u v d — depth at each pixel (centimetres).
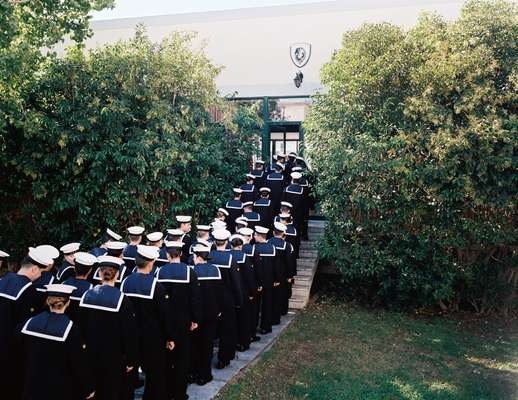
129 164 899
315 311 912
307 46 1287
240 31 1340
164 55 996
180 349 523
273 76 1316
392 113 886
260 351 701
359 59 896
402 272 880
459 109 824
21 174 962
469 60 821
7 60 768
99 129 907
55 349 387
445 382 615
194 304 533
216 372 620
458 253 899
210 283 583
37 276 487
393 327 826
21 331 399
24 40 909
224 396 548
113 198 911
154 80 965
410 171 834
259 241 765
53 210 934
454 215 863
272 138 1334
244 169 1192
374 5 1234
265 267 752
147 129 936
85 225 955
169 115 947
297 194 1016
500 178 818
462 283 914
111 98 909
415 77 852
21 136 925
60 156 881
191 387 572
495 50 852
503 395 579
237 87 1343
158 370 495
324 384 595
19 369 452
